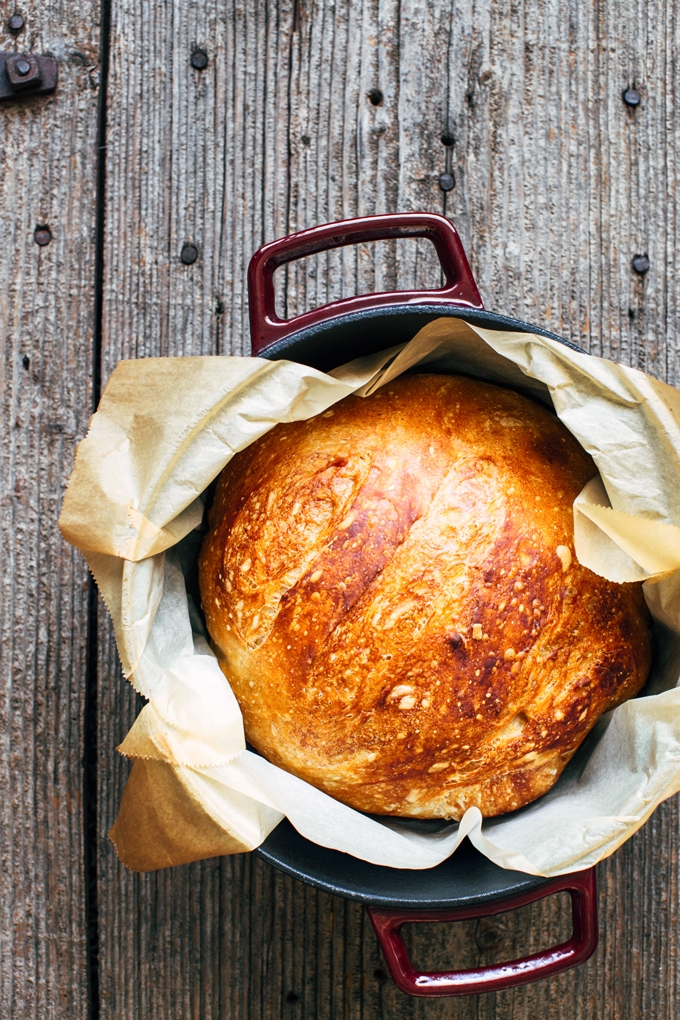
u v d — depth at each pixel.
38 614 0.76
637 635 0.68
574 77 0.78
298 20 0.77
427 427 0.68
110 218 0.77
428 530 0.66
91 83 0.77
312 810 0.65
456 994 0.65
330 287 0.76
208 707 0.65
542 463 0.68
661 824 0.77
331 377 0.65
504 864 0.64
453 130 0.77
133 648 0.65
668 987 0.76
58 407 0.77
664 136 0.78
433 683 0.66
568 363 0.65
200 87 0.77
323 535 0.67
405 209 0.77
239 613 0.67
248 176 0.77
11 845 0.76
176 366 0.65
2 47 0.77
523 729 0.67
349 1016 0.76
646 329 0.77
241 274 0.77
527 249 0.77
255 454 0.69
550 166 0.77
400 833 0.67
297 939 0.76
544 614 0.66
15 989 0.76
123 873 0.76
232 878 0.76
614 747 0.67
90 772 0.76
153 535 0.65
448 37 0.77
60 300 0.77
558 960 0.66
